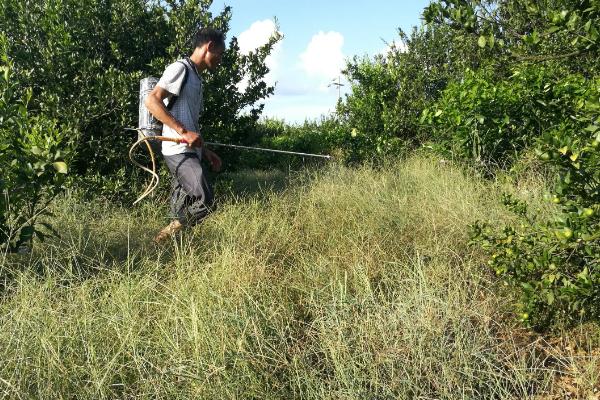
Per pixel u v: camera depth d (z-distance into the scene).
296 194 6.39
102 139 6.31
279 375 2.95
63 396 2.67
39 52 6.23
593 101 2.68
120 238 4.83
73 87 6.30
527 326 3.22
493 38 2.89
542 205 4.76
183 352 2.92
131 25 6.74
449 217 4.78
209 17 6.78
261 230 5.00
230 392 2.69
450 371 2.83
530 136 6.64
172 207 5.01
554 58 2.94
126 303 3.26
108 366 2.75
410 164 7.70
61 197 5.55
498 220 4.52
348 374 2.79
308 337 3.29
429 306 3.24
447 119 7.26
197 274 3.75
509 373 2.97
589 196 2.76
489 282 3.72
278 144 10.09
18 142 3.93
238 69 7.32
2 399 2.53
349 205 5.59
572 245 2.89
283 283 3.81
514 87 6.63
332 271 4.01
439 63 9.32
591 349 3.22
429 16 2.97
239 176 8.06
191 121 4.92
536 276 3.38
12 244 3.93
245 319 3.13
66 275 3.81
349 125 9.69
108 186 6.07
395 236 4.65
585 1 2.70
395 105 9.12
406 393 2.78
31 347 2.84
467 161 6.96
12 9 6.22
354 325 3.16
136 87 6.30
